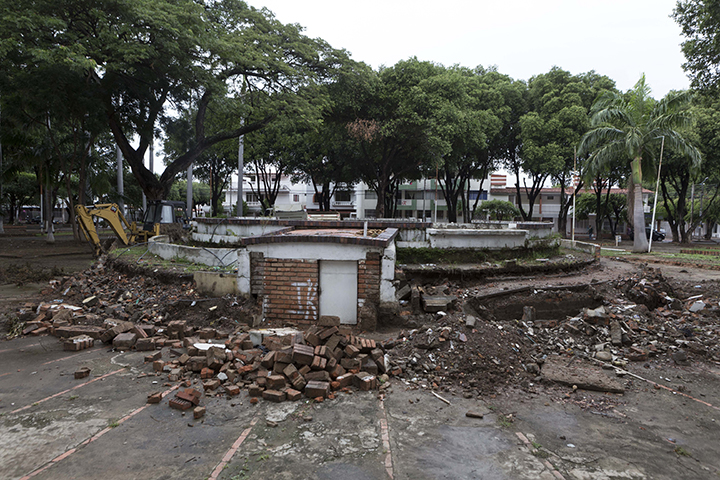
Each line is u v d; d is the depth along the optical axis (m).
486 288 9.52
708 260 17.58
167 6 15.20
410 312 8.27
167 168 21.06
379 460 3.96
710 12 14.29
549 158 29.56
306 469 3.80
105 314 8.84
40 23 13.45
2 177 27.86
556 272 12.04
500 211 46.50
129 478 3.64
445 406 5.16
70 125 21.39
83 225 18.06
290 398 5.14
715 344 7.62
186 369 5.89
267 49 19.72
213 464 3.85
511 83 33.91
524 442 4.37
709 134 28.22
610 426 4.81
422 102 24.66
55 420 4.61
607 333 7.64
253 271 8.15
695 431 4.76
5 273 13.52
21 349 6.99
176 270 10.67
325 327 6.64
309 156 33.00
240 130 21.72
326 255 7.82
